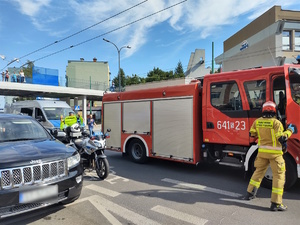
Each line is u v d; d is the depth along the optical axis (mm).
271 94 5082
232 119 5605
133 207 4305
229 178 6129
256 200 4574
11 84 22312
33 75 25344
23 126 5109
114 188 5395
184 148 6461
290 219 3777
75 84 29344
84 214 4031
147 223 3699
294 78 4805
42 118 12711
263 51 21328
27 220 3816
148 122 7398
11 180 3318
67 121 10703
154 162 8141
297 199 4598
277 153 4203
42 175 3602
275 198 4078
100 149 6195
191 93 6309
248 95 5395
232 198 4707
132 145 8086
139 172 6812
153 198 4746
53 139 5031
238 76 5555
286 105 4750
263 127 4379
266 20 21281
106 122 8836
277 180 4125
